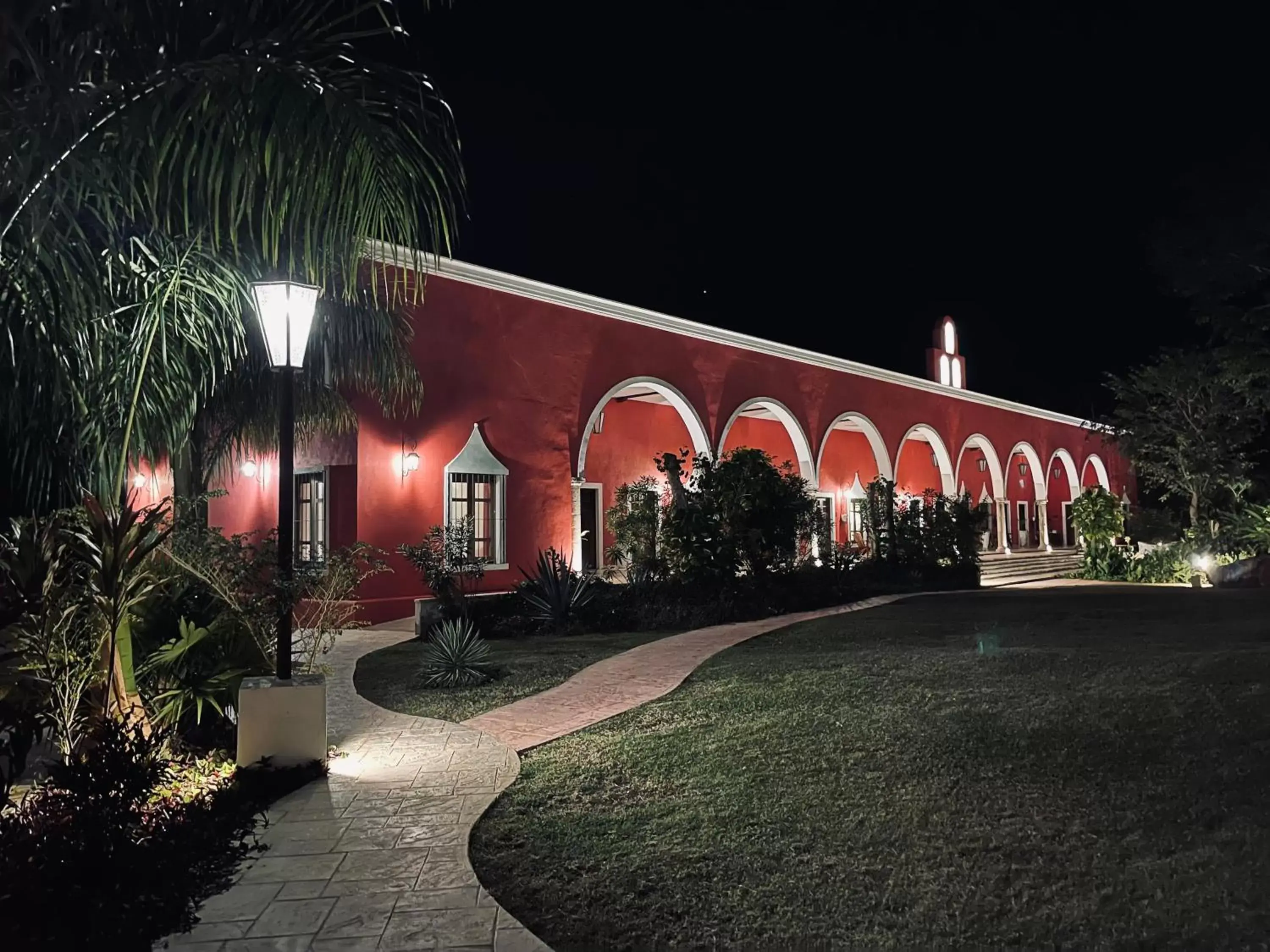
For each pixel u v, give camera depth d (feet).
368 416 43.98
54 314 15.29
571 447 53.52
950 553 65.98
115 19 13.37
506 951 10.99
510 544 49.80
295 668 29.17
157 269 18.54
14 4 12.62
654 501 53.57
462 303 48.29
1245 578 59.31
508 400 50.31
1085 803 14.33
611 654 33.96
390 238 15.53
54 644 17.28
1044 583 79.71
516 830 15.56
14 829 12.71
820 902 12.25
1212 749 15.64
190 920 11.84
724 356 65.21
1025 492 113.80
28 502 19.51
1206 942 10.28
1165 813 13.58
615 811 16.25
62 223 15.53
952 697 21.30
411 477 45.52
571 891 13.03
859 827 14.52
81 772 13.61
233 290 19.98
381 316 38.24
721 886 12.96
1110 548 85.87
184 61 13.69
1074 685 21.25
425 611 39.99
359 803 16.90
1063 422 115.55
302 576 25.11
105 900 11.45
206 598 23.45
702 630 39.70
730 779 17.37
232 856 13.73
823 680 24.85
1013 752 16.94
